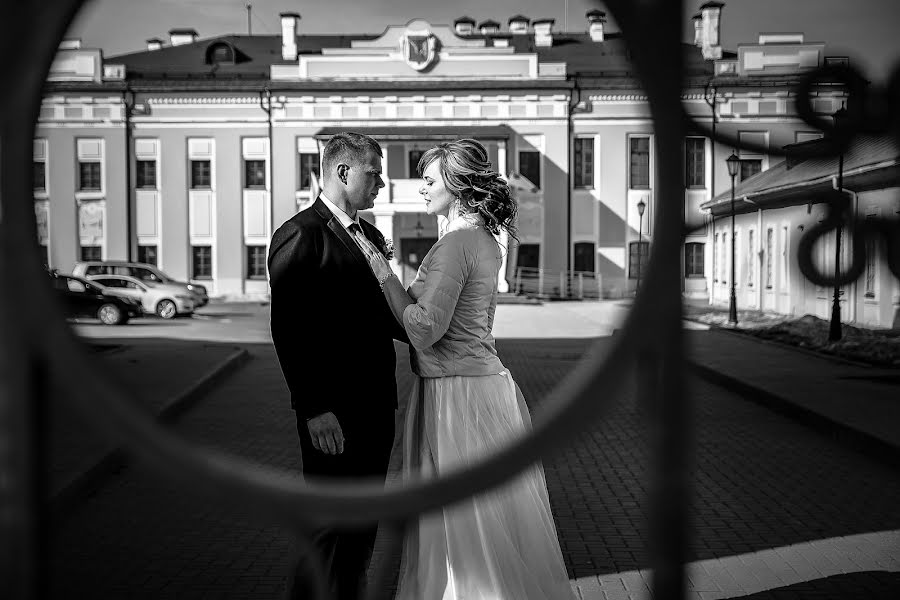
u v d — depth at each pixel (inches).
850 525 223.6
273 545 206.2
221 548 204.2
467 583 121.1
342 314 134.6
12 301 33.5
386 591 166.6
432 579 122.3
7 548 34.6
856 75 49.7
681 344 34.0
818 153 50.6
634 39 33.0
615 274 1743.4
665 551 35.2
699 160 1574.8
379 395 137.8
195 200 1742.1
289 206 1738.4
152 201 1740.9
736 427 380.2
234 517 230.4
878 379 503.2
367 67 1731.1
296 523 33.3
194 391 453.1
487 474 32.6
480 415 129.0
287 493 32.9
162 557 197.3
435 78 1729.8
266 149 1738.4
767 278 1103.0
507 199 131.0
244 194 1743.4
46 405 34.5
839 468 295.3
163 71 1879.9
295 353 133.0
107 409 32.9
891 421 350.3
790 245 983.0
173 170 1738.4
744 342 779.4
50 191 1728.6
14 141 33.2
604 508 241.6
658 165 33.4
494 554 121.8
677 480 34.8
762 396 453.4
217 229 1744.6
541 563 126.2
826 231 135.9
